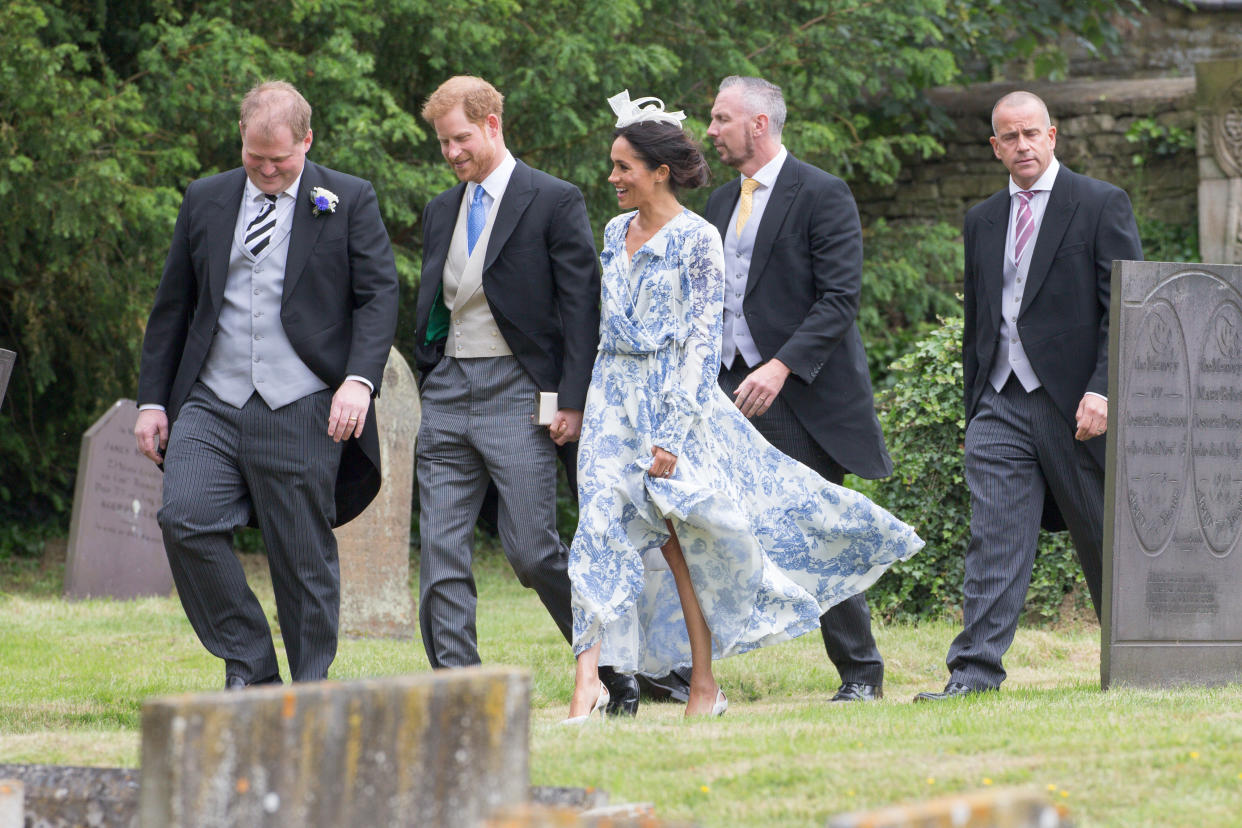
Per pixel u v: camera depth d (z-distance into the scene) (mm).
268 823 7195
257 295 15078
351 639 25516
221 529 14945
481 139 15742
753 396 16516
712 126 17562
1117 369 15867
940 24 46406
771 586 15086
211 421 15125
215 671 19984
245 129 14789
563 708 17234
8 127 31000
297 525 15141
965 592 16656
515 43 38656
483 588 36062
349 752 7371
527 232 15672
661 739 11953
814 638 22750
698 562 14953
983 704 14438
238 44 33844
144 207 31922
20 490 42281
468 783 7609
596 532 14570
